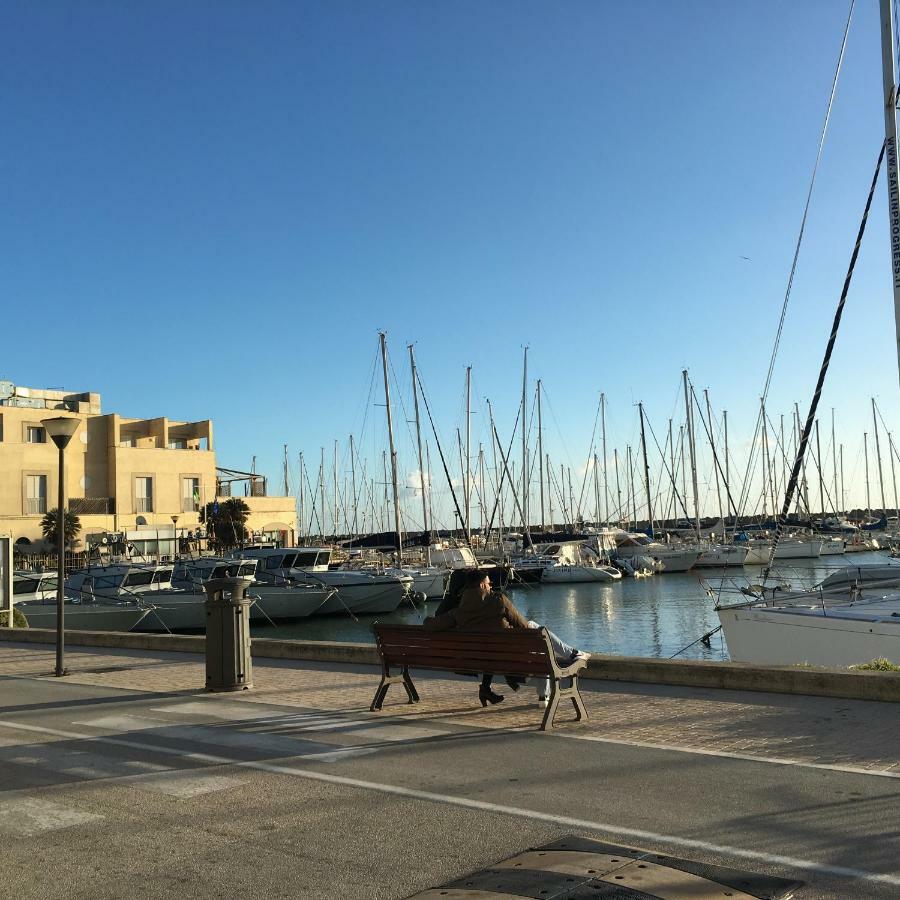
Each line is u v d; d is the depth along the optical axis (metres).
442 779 7.35
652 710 9.77
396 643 10.46
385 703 10.85
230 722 10.03
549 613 49.22
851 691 9.82
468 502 69.94
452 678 12.54
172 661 15.95
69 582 41.03
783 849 5.48
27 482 61.97
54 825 6.42
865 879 4.98
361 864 5.48
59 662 14.62
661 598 55.25
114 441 66.06
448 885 5.07
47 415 63.69
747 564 72.00
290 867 5.47
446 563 58.28
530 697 10.84
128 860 5.68
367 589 45.47
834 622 17.45
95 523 63.44
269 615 43.56
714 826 5.95
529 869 5.22
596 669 11.77
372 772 7.63
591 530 80.88
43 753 8.74
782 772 7.20
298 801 6.85
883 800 6.39
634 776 7.24
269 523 75.44
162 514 67.62
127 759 8.38
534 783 7.14
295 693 11.79
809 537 74.44
